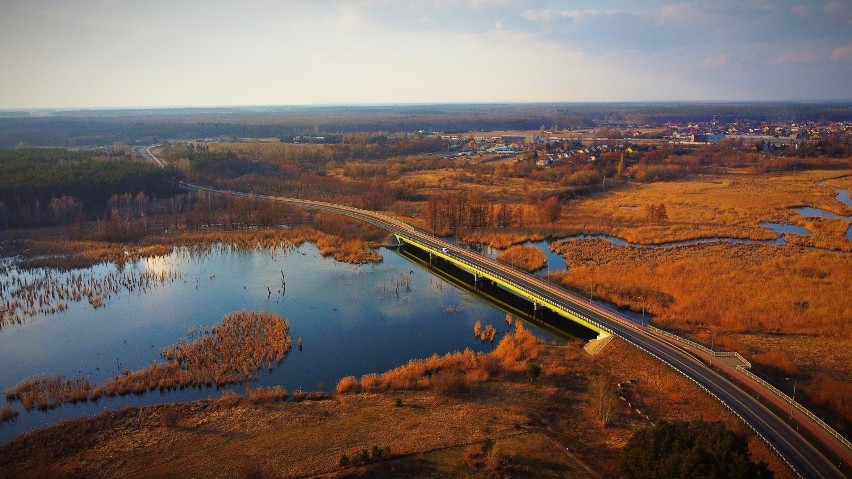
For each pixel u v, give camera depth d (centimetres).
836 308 12750
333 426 8338
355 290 15238
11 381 10088
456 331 12481
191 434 8181
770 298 13412
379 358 11025
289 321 12912
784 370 10012
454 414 8656
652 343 10775
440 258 18500
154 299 14300
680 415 8538
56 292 14575
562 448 7656
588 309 12588
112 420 8556
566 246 18925
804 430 7694
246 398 9219
